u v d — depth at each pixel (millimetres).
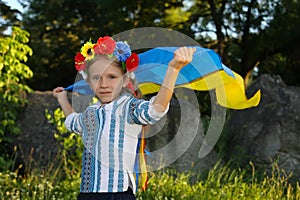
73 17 15016
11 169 7730
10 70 8008
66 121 3695
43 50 13828
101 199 3428
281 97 8320
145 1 13180
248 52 14430
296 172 7723
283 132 7922
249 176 7641
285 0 13102
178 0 14102
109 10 12984
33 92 8789
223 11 14117
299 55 14305
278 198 6672
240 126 8641
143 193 6359
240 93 3684
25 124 8234
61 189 6531
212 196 6582
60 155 7613
